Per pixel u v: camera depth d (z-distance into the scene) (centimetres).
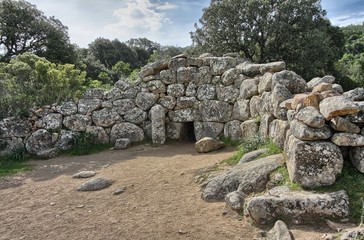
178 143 816
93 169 605
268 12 1609
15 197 473
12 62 975
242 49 1733
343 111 323
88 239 322
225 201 376
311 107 360
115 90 853
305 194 313
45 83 935
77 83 1057
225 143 710
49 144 788
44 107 829
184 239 306
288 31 1614
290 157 357
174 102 835
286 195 318
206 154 648
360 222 277
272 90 527
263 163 414
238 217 341
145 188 469
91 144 807
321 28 1716
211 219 345
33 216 394
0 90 827
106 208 406
